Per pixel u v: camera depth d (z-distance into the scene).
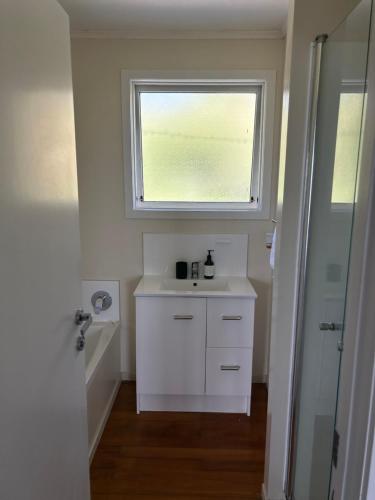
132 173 2.49
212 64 2.34
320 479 1.25
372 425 0.64
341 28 1.15
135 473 1.90
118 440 2.13
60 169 1.12
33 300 0.94
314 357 1.37
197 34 2.29
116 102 2.40
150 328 2.27
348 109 1.07
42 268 0.99
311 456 1.38
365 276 0.66
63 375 1.17
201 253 2.58
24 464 0.90
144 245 2.58
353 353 0.69
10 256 0.82
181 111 2.48
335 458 0.80
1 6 0.77
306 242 1.41
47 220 1.02
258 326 2.67
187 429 2.24
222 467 1.95
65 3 1.93
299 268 1.45
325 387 1.22
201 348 2.29
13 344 0.84
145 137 2.52
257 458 2.02
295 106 1.35
